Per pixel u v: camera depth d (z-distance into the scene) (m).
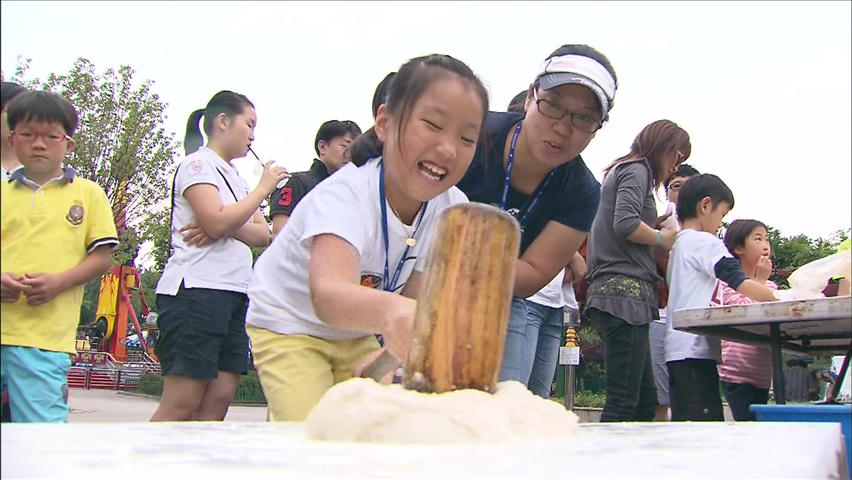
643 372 4.12
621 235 3.93
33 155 2.81
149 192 20.02
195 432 1.04
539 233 3.23
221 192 3.84
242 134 4.03
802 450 1.00
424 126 1.96
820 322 3.01
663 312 4.87
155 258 23.81
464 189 3.11
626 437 1.18
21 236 2.78
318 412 1.07
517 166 3.06
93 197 3.00
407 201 2.28
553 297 4.20
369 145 2.33
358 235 2.10
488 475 0.70
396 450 0.88
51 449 0.77
